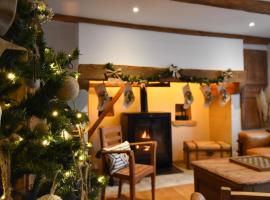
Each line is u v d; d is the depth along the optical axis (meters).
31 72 0.88
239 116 4.30
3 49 0.66
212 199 2.19
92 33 3.28
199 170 2.36
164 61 3.64
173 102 4.62
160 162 4.07
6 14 0.66
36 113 0.84
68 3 2.73
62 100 0.90
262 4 2.72
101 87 3.22
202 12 3.04
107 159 2.73
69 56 1.13
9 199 0.73
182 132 4.70
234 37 4.04
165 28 3.61
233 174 2.08
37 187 0.92
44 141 0.81
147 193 3.09
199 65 3.83
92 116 3.90
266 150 3.64
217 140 4.62
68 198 1.03
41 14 1.06
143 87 3.90
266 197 1.05
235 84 4.16
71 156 0.91
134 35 3.49
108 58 3.35
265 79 4.70
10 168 0.75
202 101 4.82
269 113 4.39
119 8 2.89
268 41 4.37
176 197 2.97
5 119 0.72
